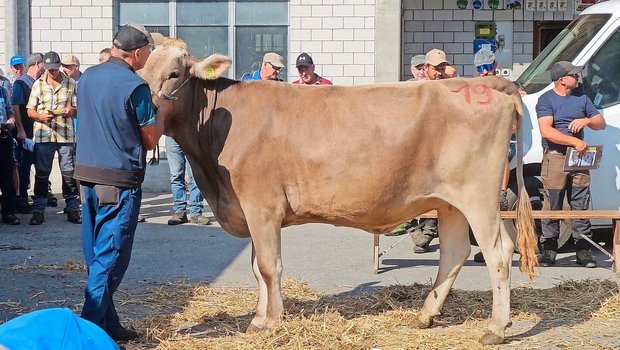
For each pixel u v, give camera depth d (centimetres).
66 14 1487
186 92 657
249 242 1070
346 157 638
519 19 1628
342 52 1473
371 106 644
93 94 613
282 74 1497
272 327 656
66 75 1214
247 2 1488
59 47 1493
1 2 1482
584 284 822
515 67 1639
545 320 719
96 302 614
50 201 1364
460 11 1630
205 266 931
